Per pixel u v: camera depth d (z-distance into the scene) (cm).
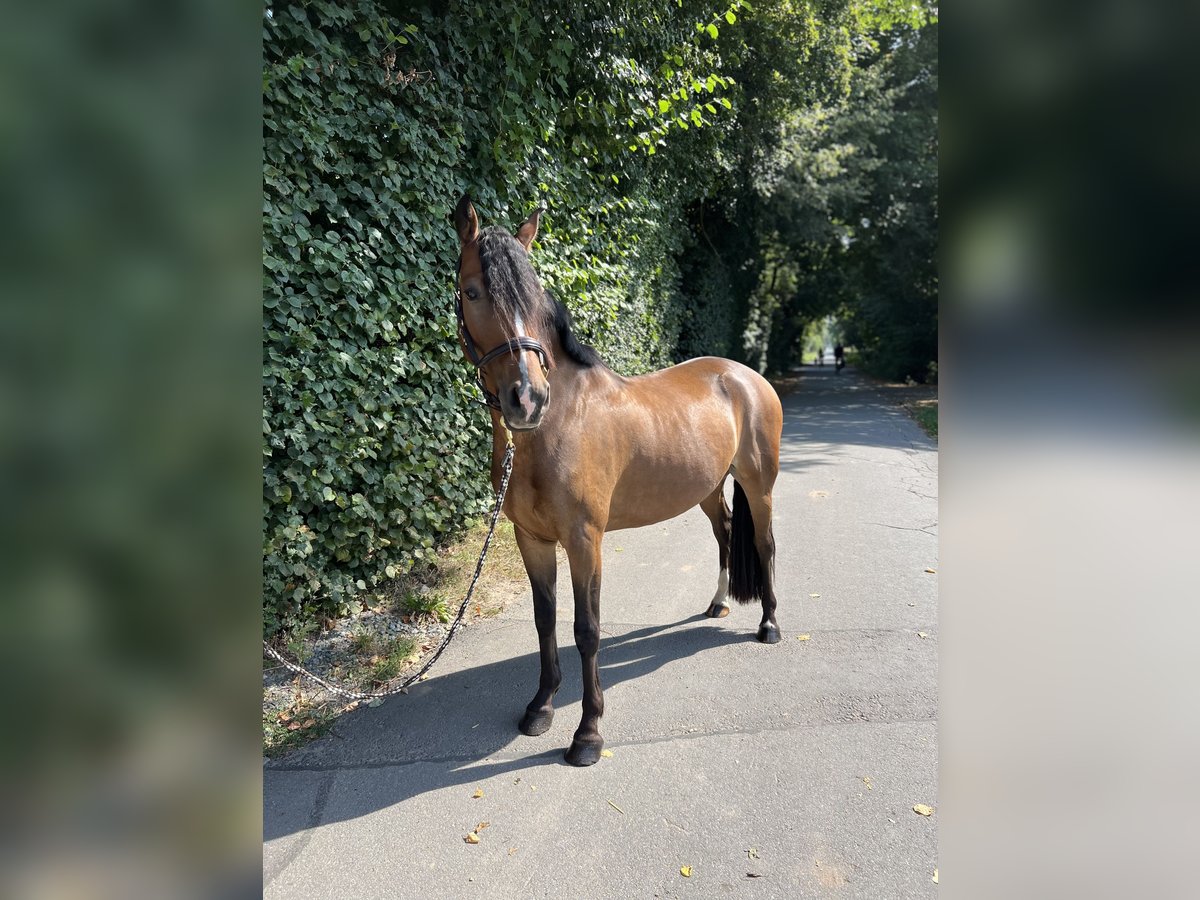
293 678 313
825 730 265
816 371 3422
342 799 234
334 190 346
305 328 326
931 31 1661
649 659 328
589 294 579
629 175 730
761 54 1046
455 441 436
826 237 1689
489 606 393
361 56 363
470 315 225
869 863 198
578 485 247
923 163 1736
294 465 328
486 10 446
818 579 424
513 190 480
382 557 390
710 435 305
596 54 575
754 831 212
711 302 1298
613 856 205
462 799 233
